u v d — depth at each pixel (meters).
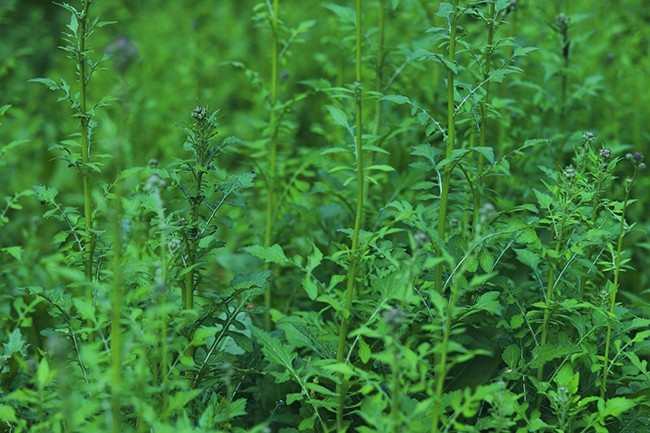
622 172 5.62
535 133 4.88
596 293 3.48
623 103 6.12
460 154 2.99
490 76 3.19
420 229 3.03
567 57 4.76
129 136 5.96
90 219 3.22
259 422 3.62
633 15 6.90
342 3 8.12
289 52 4.55
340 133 5.61
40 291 3.09
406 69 4.98
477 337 3.42
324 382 3.19
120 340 2.62
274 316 3.27
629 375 3.31
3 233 5.23
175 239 2.83
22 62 7.66
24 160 6.04
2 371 3.21
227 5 9.49
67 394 2.31
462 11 3.13
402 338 3.22
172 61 8.39
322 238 4.57
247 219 4.76
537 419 2.89
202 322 3.19
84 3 3.20
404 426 2.65
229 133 6.78
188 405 3.11
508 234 3.27
